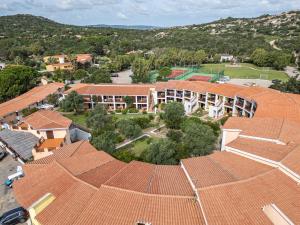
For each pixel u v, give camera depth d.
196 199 27.81
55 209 28.34
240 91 70.19
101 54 190.62
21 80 92.94
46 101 84.19
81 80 118.12
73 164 36.50
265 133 40.88
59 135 53.44
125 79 125.62
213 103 77.38
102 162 38.16
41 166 37.56
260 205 26.72
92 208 27.08
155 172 34.53
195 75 129.62
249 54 168.88
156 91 83.62
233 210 25.89
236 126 45.12
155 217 25.86
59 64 142.50
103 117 62.03
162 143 46.09
